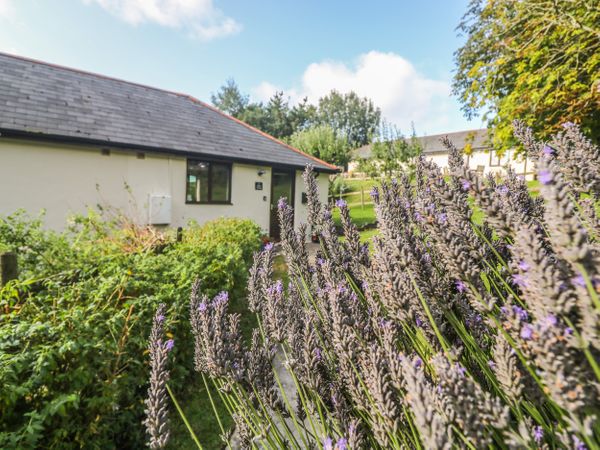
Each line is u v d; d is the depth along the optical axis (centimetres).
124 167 781
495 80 766
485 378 101
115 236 461
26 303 207
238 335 131
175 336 253
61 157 696
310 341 114
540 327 57
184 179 882
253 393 126
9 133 614
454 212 99
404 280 96
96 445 176
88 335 181
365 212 1622
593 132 574
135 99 993
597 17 550
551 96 579
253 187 1026
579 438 60
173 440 221
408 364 65
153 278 277
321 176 1186
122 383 193
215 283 341
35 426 139
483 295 76
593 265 52
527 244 60
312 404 122
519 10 670
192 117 1073
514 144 683
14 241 341
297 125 3703
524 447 57
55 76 880
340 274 164
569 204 53
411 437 86
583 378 53
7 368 143
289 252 174
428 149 3027
